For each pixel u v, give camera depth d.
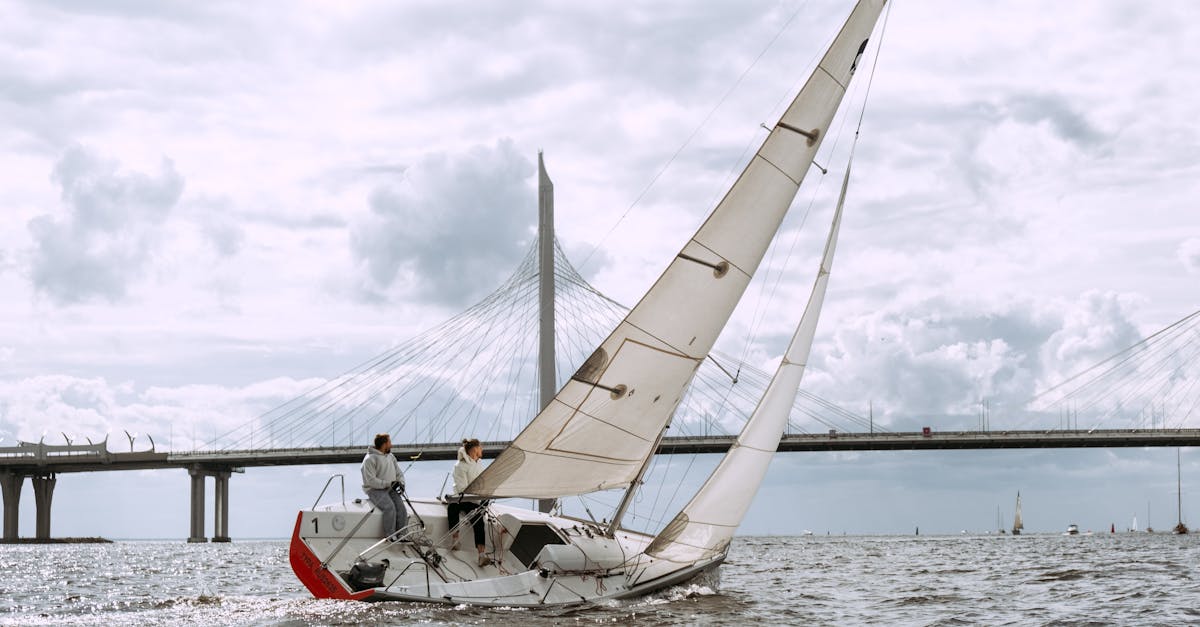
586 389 15.22
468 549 16.05
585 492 15.90
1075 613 15.48
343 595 13.59
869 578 24.39
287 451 97.12
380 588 13.58
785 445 86.62
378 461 14.57
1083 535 129.88
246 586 22.34
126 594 19.55
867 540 96.12
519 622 12.74
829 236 18.59
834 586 21.48
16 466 122.56
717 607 15.39
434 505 16.05
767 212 16.55
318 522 14.11
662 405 16.17
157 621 13.28
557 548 14.84
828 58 16.88
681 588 16.73
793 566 31.88
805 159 16.80
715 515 16.75
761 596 18.20
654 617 13.76
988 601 17.61
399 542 14.84
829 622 14.34
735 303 16.48
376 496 14.55
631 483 16.58
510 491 15.26
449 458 74.88
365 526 14.50
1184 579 21.92
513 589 14.20
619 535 17.55
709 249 16.02
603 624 12.94
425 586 13.72
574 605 14.48
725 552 17.67
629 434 15.92
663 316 15.79
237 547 84.19
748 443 17.25
